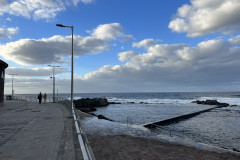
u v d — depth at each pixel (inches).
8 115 588.7
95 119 795.4
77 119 279.4
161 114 1648.6
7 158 216.5
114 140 438.9
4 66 970.7
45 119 508.1
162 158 326.0
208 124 1048.2
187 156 341.4
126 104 3090.6
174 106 2596.0
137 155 337.4
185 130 866.1
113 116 1514.5
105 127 612.1
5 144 270.7
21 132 348.2
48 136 318.7
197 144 422.3
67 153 234.7
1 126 405.7
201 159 329.1
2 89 962.1
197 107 2340.1
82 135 183.9
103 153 344.2
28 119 506.3
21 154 230.1
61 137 312.2
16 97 1898.4
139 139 455.8
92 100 2778.1
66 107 889.5
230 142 660.7
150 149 375.9
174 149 380.5
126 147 384.8
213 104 2842.0
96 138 457.4
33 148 253.4
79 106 2474.2
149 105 2837.1
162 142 433.4
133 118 1379.2
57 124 431.5
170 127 932.6
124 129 584.1
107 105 2864.2
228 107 2420.0
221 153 364.2
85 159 122.3
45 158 217.5
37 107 893.2
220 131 851.4
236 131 852.6
